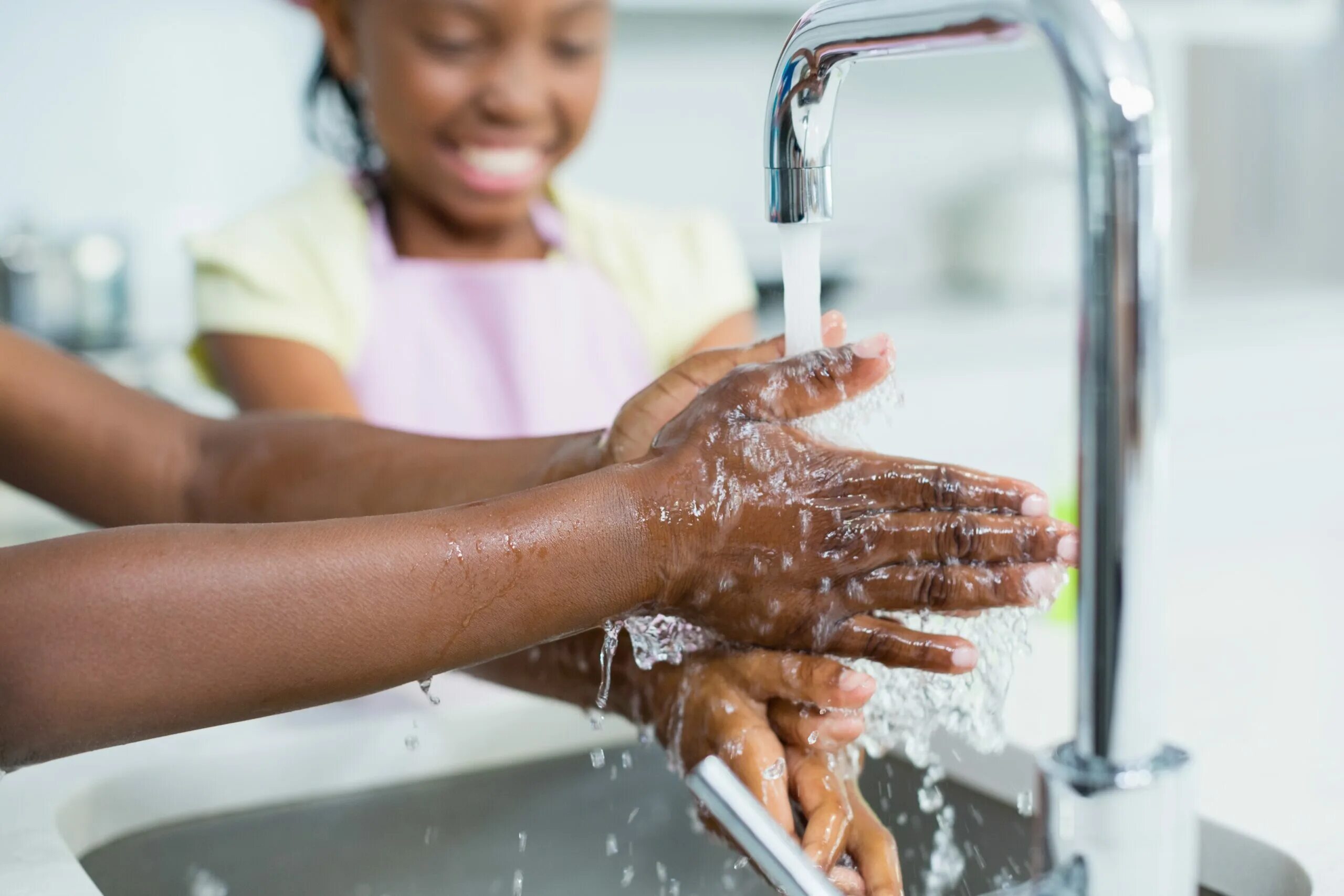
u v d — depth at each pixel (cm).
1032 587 52
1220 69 287
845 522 53
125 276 185
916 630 57
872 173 249
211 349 131
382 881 74
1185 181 275
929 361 207
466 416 138
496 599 49
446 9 119
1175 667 79
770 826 41
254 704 47
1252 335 235
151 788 70
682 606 55
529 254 145
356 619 48
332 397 128
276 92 204
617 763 79
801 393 52
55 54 191
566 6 123
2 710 45
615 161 232
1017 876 67
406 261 139
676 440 54
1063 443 95
